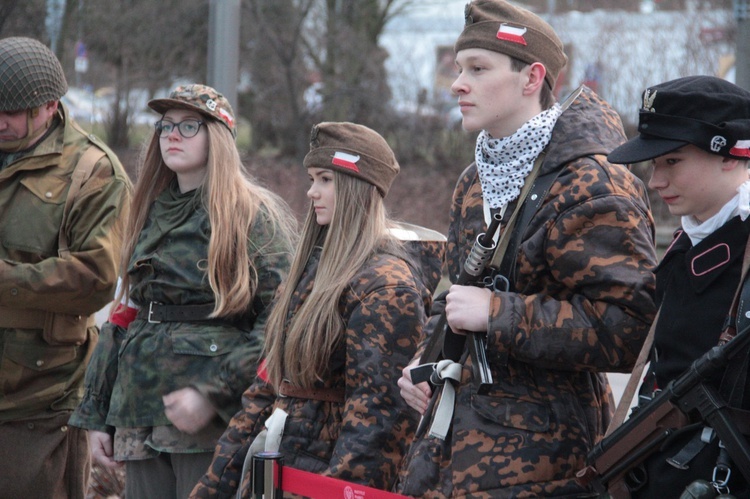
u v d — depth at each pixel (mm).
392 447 4652
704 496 3428
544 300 4180
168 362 5676
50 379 6770
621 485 3861
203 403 5559
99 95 25984
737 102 3666
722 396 3549
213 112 5918
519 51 4328
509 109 4359
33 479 6734
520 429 4125
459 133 24938
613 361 4055
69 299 6520
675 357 3748
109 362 6043
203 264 5719
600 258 4062
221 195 5770
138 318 5883
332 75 24953
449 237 4816
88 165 6668
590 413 4324
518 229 4273
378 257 4957
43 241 6574
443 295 4848
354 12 25656
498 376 4223
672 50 22734
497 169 4355
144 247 5875
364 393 4656
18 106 6480
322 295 4859
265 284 5789
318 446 4852
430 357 4500
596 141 4262
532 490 4055
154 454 5723
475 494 4086
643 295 4004
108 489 7086
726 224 3672
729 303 3604
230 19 9109
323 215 5129
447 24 26047
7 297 6426
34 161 6617
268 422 4914
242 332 5770
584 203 4109
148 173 6094
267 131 25828
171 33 24984
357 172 5051
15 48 6520
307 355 4816
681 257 3816
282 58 24125
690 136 3641
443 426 4230
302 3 24312
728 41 22359
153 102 5926
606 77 22984
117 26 25016
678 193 3754
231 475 5188
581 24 23484
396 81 25750
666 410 3666
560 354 4062
